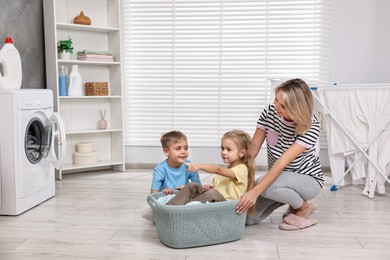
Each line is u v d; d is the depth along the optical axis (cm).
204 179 379
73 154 407
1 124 259
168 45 422
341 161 327
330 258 193
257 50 412
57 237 221
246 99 420
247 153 223
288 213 249
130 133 432
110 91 421
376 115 303
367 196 311
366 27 397
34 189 281
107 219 253
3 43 322
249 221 239
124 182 360
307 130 220
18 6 343
